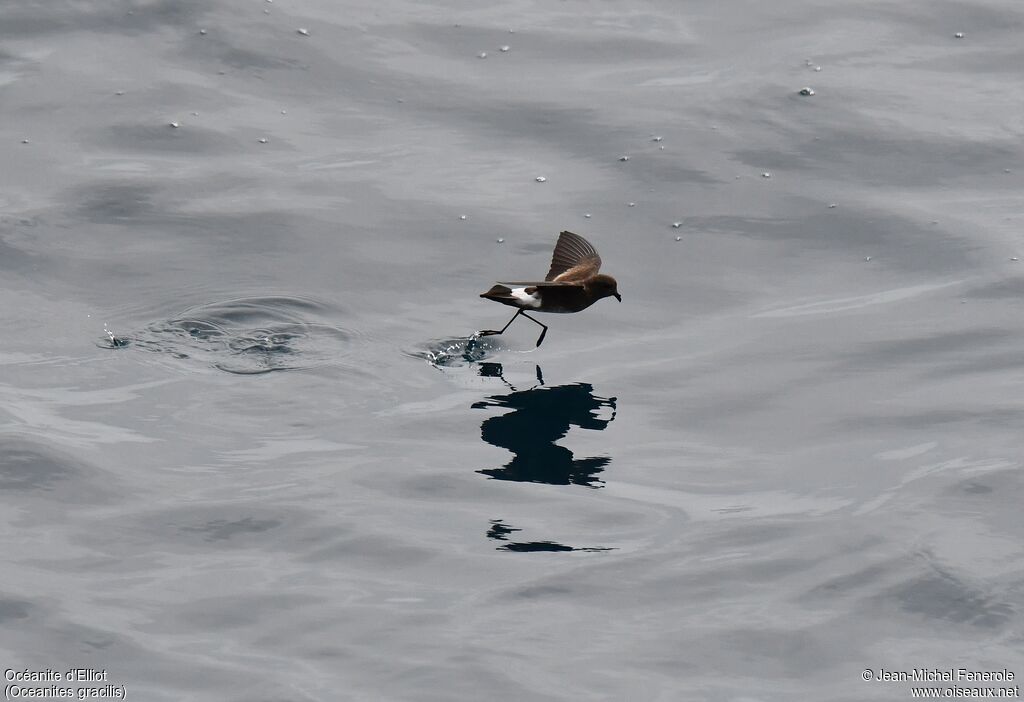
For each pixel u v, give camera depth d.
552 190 29.97
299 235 28.08
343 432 22.75
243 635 18.17
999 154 31.06
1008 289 26.81
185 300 25.98
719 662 17.84
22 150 30.12
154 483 21.23
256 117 31.81
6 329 24.98
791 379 24.56
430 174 30.33
